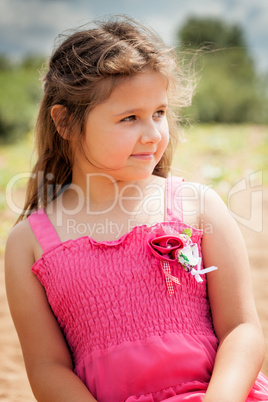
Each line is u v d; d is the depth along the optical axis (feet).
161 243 6.26
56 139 7.28
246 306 6.39
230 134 50.11
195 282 6.43
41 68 8.41
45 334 6.52
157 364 5.90
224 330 6.35
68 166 7.42
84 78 6.38
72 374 6.16
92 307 6.18
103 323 6.13
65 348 6.53
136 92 6.18
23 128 71.26
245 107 89.15
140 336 6.05
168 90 7.14
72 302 6.28
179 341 6.03
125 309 6.14
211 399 5.45
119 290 6.19
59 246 6.43
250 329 6.20
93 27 6.95
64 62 6.79
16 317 6.71
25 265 6.70
